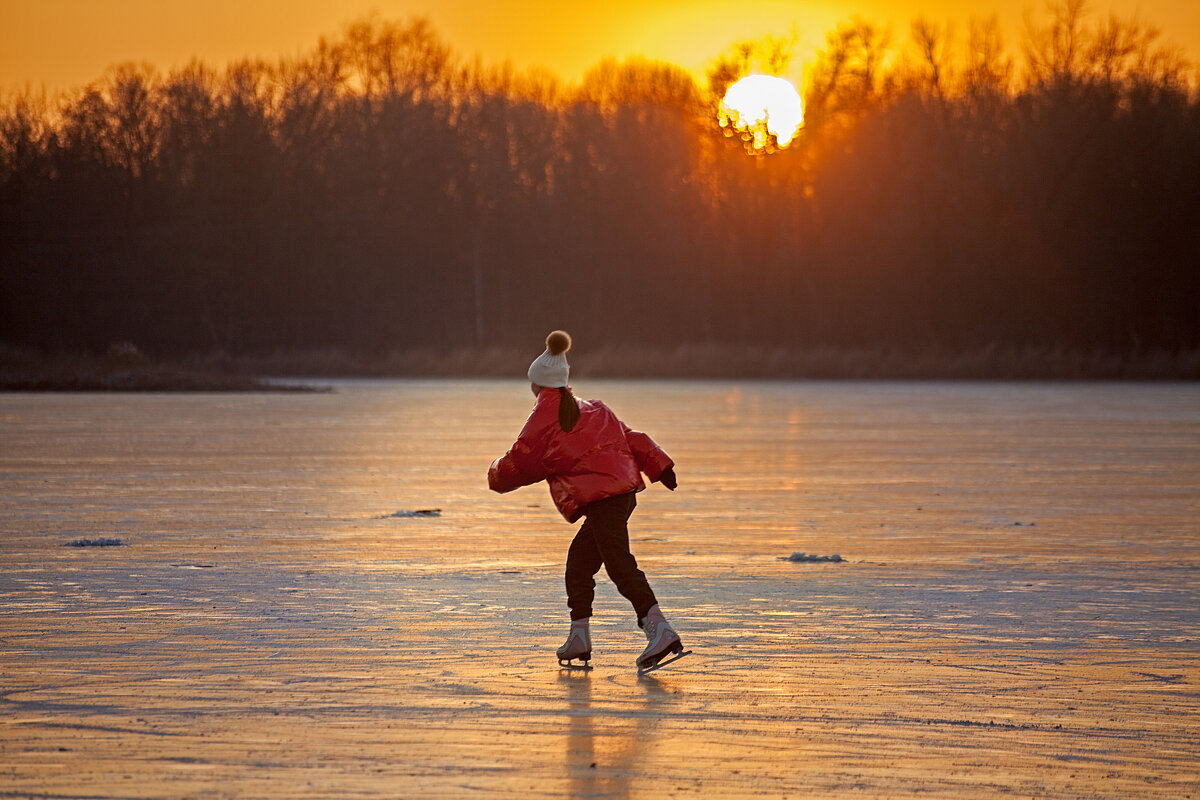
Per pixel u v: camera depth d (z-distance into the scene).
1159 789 12.22
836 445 56.03
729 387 132.62
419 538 28.83
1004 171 180.75
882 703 15.10
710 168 193.88
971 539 28.61
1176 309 174.88
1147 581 23.25
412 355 183.00
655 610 16.67
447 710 14.76
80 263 193.75
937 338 182.25
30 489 38.69
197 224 194.38
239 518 32.19
